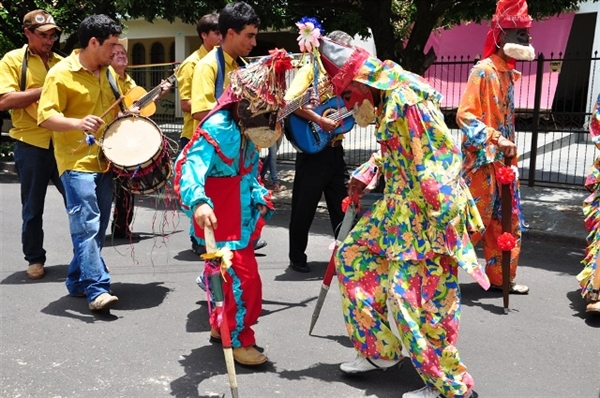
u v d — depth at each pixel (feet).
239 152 11.85
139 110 15.71
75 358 13.17
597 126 16.53
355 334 11.66
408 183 10.78
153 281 18.39
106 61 15.69
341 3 29.68
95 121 14.76
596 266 14.89
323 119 17.30
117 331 14.60
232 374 10.33
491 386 12.04
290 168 40.09
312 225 25.98
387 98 10.57
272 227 25.72
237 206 12.00
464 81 53.21
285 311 15.90
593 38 53.06
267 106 11.03
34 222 18.24
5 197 31.14
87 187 15.46
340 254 11.71
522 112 45.73
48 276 18.74
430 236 10.64
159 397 11.59
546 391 11.87
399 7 39.52
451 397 10.79
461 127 16.21
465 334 14.51
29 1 42.47
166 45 71.56
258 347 13.75
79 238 15.57
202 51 20.06
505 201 15.70
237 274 12.19
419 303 10.82
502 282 16.48
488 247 17.31
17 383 12.07
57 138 15.61
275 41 65.67
